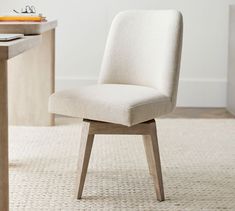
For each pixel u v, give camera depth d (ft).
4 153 5.01
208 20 14.23
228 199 7.14
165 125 11.84
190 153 9.50
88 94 6.63
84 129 6.75
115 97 6.44
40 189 7.45
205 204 6.93
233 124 12.02
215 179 8.00
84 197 7.13
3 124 4.98
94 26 14.24
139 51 7.42
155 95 6.69
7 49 4.49
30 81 11.55
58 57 14.34
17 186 7.55
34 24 7.25
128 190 7.44
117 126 6.66
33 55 11.52
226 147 9.96
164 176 8.10
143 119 6.39
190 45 14.32
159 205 6.87
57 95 6.75
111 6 14.15
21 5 14.05
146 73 7.31
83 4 14.14
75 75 14.43
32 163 8.72
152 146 6.81
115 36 7.61
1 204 5.02
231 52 13.42
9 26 7.21
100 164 8.69
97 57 14.37
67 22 14.20
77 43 14.30
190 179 7.98
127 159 9.03
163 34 7.13
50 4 14.10
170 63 6.93
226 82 14.34
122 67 7.52
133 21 7.55
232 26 13.26
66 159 9.00
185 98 14.39
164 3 14.14
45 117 11.65
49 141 10.26
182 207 6.81
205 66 14.39
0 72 4.93
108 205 6.85
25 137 10.55
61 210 6.65
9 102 11.66
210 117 12.90
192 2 14.14
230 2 14.14
